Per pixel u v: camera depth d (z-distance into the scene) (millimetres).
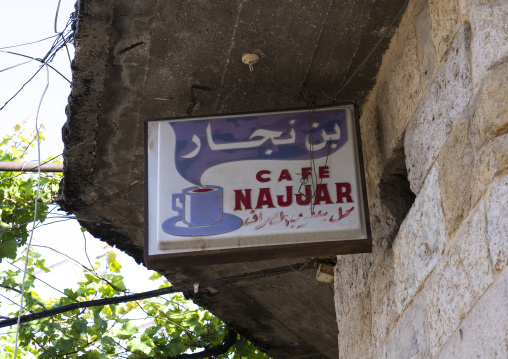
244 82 4254
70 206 5113
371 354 3820
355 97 4246
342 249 3430
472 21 2939
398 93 3740
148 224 3578
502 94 2691
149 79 4277
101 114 4504
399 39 3787
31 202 6289
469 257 2746
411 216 3420
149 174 3705
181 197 3615
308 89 4250
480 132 2754
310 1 3746
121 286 6598
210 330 6703
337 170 3574
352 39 3928
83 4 3893
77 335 6516
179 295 6922
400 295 3459
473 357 2609
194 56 4113
